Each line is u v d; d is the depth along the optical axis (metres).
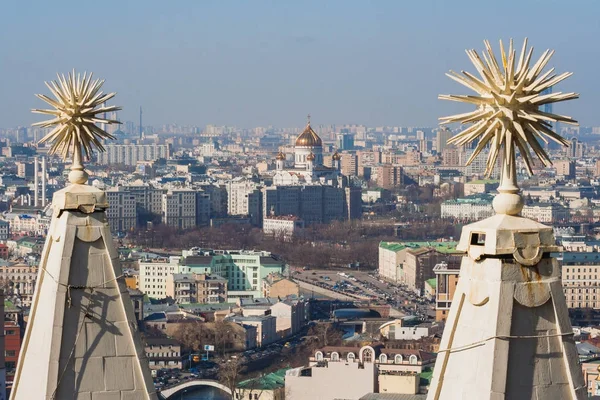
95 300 94.25
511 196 83.69
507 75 82.62
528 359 82.31
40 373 93.81
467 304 84.19
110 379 93.81
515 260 82.50
